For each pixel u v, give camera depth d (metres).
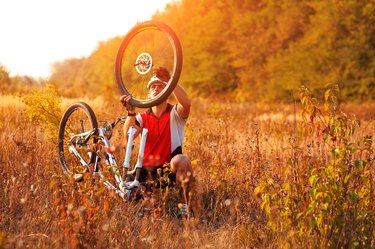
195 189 5.34
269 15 50.25
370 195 4.50
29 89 18.14
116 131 8.59
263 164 6.55
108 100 18.25
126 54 5.53
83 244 4.10
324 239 4.16
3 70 18.97
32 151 6.40
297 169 4.66
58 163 6.48
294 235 4.26
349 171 4.40
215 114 15.88
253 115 17.83
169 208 5.20
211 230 4.89
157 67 5.34
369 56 38.06
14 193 5.16
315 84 37.94
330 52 39.16
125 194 5.08
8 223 4.82
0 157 6.52
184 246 4.41
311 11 46.81
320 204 4.16
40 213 4.84
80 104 5.96
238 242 4.54
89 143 6.10
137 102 5.34
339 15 39.78
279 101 43.25
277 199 4.55
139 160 5.28
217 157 6.85
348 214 4.20
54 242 4.12
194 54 56.00
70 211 4.21
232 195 5.76
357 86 37.50
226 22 54.78
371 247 4.18
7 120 9.38
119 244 4.21
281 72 44.16
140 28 5.41
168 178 5.16
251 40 50.31
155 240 4.36
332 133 4.59
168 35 5.21
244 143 8.70
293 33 47.56
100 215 4.46
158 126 5.47
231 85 53.75
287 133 9.67
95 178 4.92
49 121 7.14
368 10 38.31
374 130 9.75
